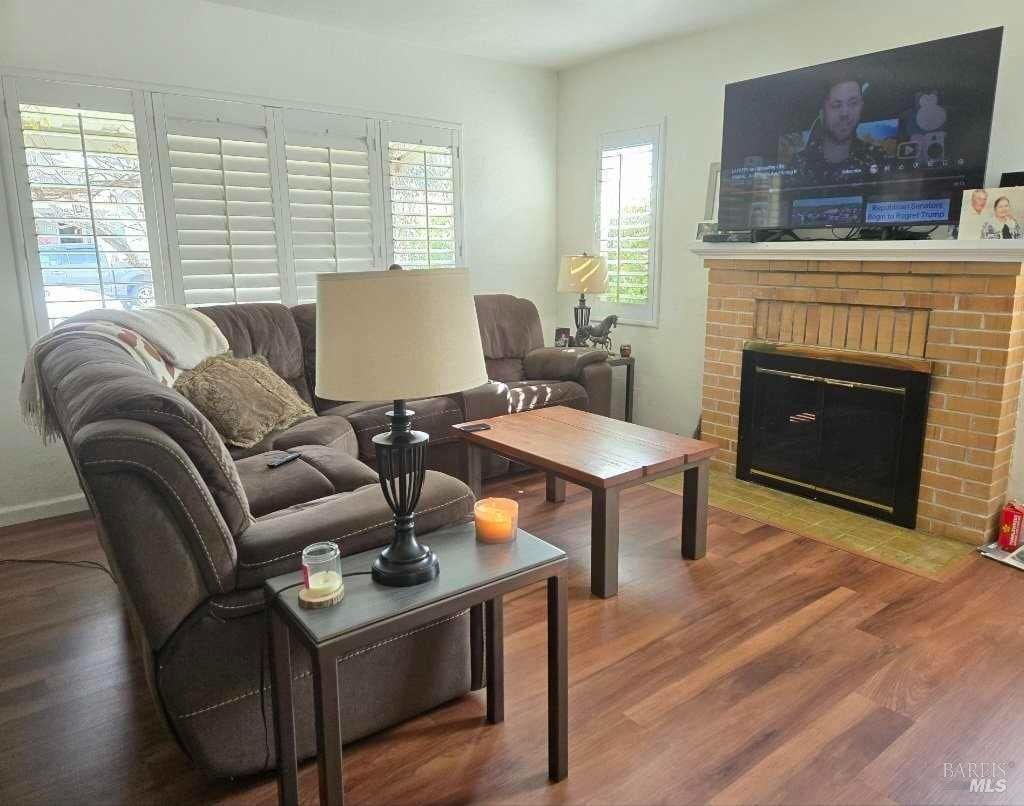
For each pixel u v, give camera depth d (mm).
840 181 3248
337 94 4031
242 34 3656
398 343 1370
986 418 2854
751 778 1648
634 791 1613
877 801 1578
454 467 3689
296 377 3684
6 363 3199
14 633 2330
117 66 3320
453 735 1818
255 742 1630
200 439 1532
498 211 4895
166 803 1603
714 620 2363
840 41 3488
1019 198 2672
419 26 3949
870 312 3189
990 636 2252
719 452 3977
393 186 4348
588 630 2307
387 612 1387
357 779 1663
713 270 3885
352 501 1823
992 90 2740
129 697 1990
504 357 4492
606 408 4301
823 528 3141
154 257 3521
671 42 4242
